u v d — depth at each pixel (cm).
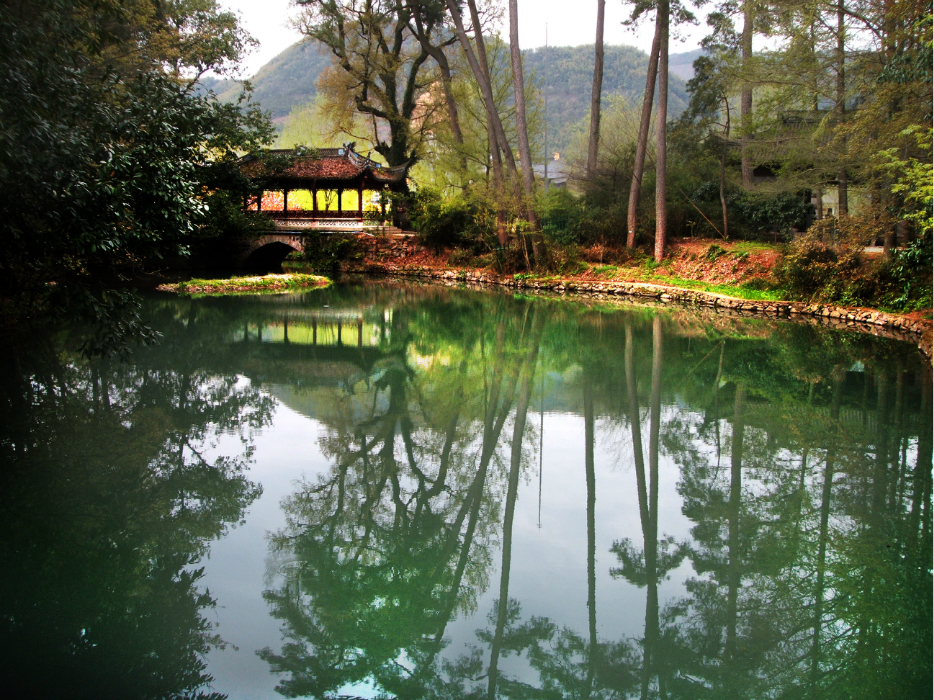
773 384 1187
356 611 503
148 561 560
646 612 504
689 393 1139
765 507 677
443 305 2300
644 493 720
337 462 806
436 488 737
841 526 634
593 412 1032
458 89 3122
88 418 934
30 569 539
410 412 1029
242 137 2775
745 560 576
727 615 500
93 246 856
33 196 832
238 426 927
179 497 688
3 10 770
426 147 3700
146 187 915
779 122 2081
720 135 2709
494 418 1002
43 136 773
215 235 2794
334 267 3450
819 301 1922
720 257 2434
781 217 2605
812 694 416
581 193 3281
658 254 2614
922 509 666
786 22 1814
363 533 627
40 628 463
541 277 2775
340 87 3650
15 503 661
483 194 2986
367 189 3603
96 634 459
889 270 1745
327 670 434
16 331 1405
